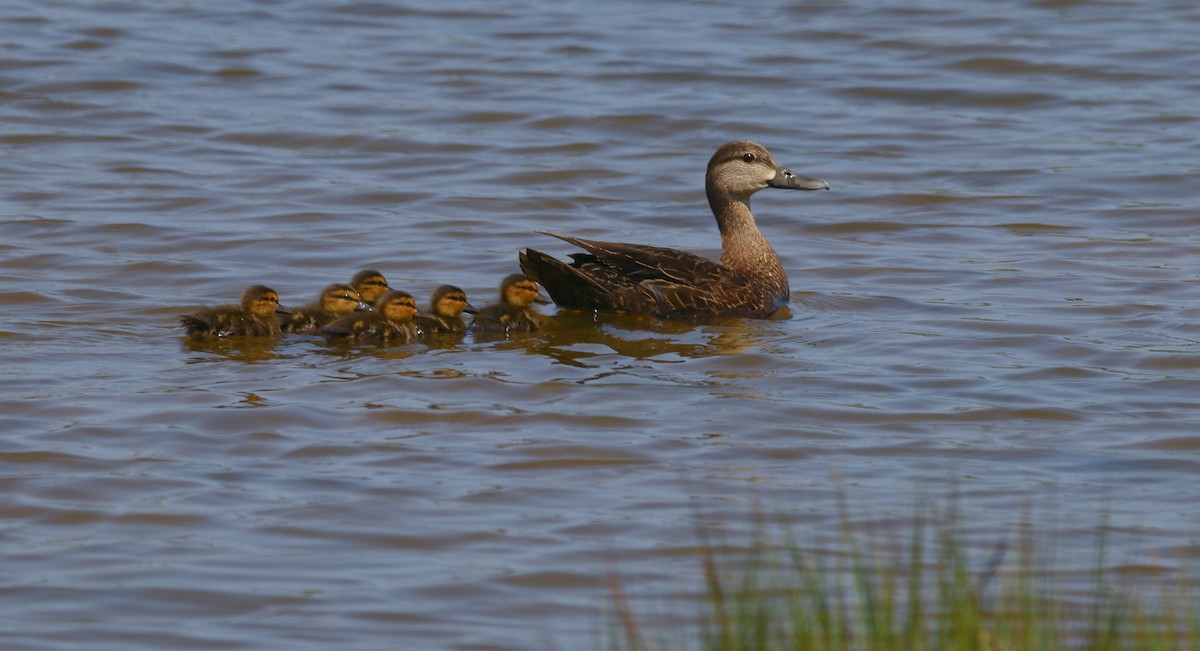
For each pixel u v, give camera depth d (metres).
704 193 21.97
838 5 31.45
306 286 17.31
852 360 14.74
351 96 25.80
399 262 18.38
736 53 28.34
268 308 15.32
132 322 15.63
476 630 9.26
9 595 9.65
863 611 8.36
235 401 13.15
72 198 20.52
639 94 26.12
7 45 27.78
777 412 13.12
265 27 29.75
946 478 11.65
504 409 13.08
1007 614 8.40
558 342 15.34
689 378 14.10
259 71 27.05
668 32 29.64
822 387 13.84
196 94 25.75
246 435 12.38
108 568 10.05
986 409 13.23
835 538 10.41
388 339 15.13
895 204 21.45
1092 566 10.01
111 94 25.56
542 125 24.67
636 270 16.50
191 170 22.05
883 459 12.08
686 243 19.77
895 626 8.41
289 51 28.23
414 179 22.05
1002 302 16.88
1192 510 11.02
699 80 26.89
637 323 16.16
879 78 27.05
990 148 23.73
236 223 19.72
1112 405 13.35
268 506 11.05
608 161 23.16
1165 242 19.36
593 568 10.05
